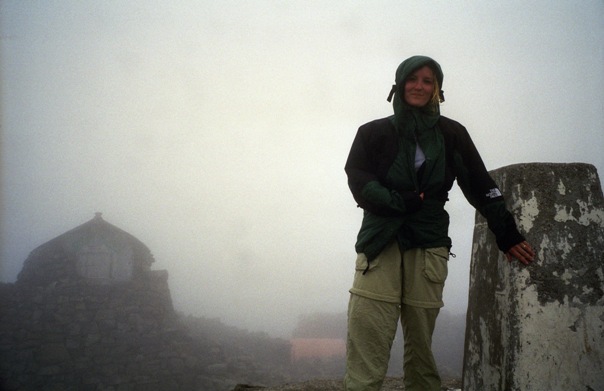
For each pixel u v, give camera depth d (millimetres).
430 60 1970
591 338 2033
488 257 2375
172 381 32750
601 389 1997
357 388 1849
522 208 2158
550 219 2129
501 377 2127
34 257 35094
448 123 2055
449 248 2051
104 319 33688
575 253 2098
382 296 1919
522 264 2088
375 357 1903
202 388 32438
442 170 1969
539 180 2174
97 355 31859
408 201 1875
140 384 31797
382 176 1962
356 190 1950
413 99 1976
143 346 33938
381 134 2006
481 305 2387
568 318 2039
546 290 2055
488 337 2277
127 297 35625
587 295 2066
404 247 1947
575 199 2158
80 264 35469
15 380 29000
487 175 2041
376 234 1936
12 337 30641
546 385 1988
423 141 1987
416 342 2029
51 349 30984
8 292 33188
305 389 4008
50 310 32688
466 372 2490
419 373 2061
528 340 2020
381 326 1912
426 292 1974
